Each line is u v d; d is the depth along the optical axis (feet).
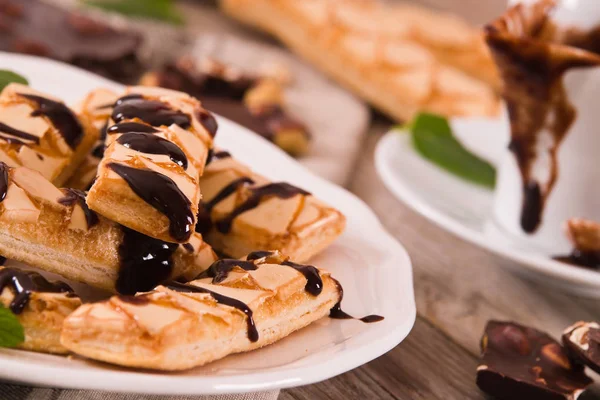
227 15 3.55
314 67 3.15
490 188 2.22
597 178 2.00
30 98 1.68
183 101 1.66
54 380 1.37
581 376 1.68
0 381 1.43
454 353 1.77
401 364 1.72
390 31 3.16
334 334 1.56
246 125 2.35
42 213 1.52
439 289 1.93
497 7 4.09
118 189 1.48
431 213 1.98
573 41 2.01
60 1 2.99
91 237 1.54
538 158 2.02
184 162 1.55
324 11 3.10
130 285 1.56
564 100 1.95
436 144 2.24
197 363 1.43
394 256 1.74
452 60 3.31
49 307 1.44
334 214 1.74
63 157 1.64
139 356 1.40
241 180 1.75
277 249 1.68
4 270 1.47
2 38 2.40
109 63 2.51
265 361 1.49
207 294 1.48
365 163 2.48
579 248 2.02
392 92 2.84
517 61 1.95
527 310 1.92
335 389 1.64
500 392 1.66
